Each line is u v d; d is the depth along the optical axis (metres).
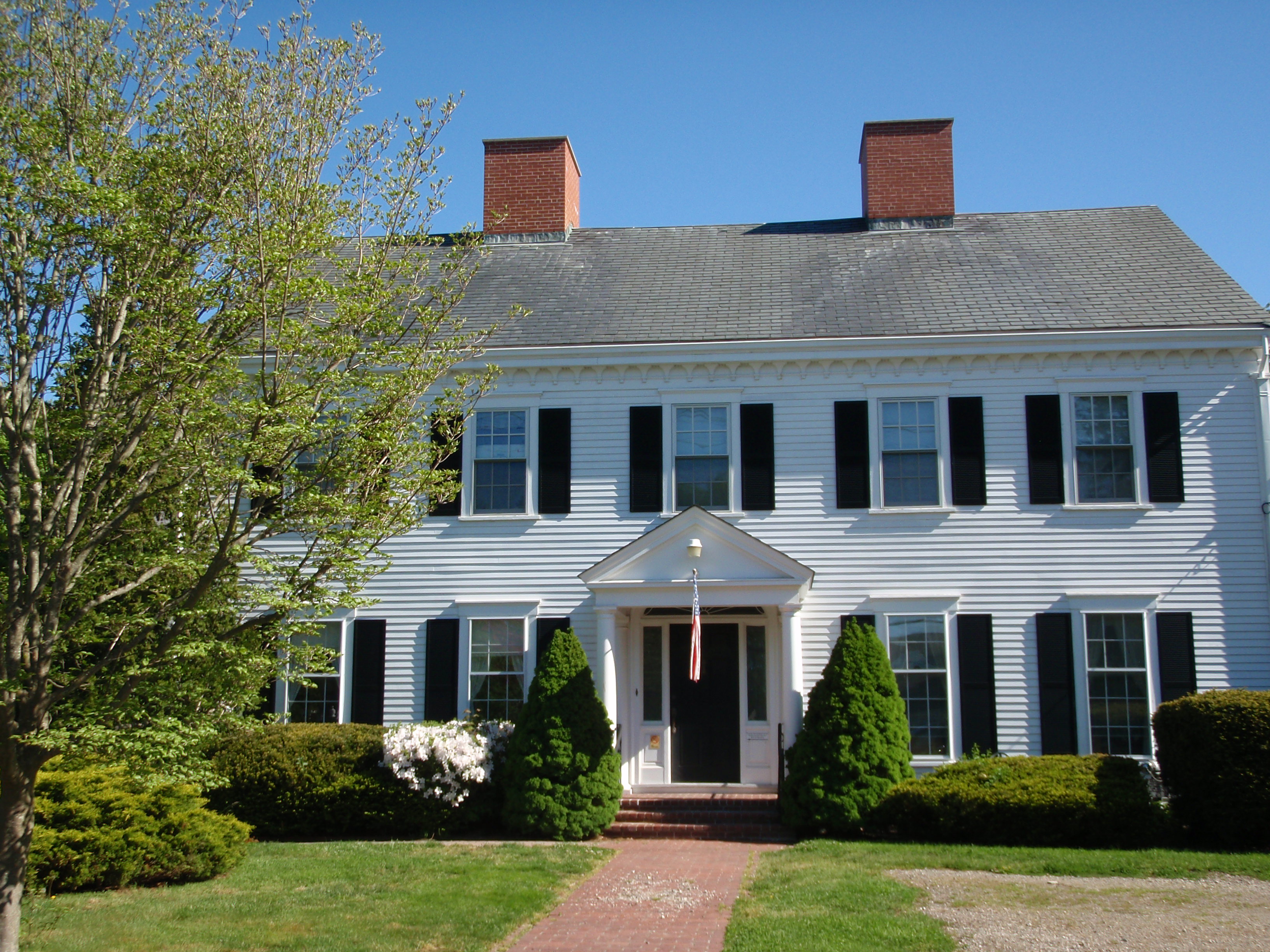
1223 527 16.09
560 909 10.61
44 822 11.30
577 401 17.44
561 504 17.16
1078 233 19.98
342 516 9.58
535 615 16.95
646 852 13.49
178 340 8.78
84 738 8.26
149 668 8.75
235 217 9.37
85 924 9.78
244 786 14.91
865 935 9.14
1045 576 16.28
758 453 16.97
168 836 11.54
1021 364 16.78
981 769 14.20
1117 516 16.31
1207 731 13.10
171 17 9.83
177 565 9.08
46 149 8.69
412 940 9.33
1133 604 16.08
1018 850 12.72
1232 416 16.33
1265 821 12.65
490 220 21.48
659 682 16.97
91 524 9.04
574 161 22.44
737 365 17.20
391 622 17.17
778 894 10.84
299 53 10.23
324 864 12.45
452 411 11.18
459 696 16.83
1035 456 16.50
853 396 17.00
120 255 8.65
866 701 14.61
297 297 9.67
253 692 9.87
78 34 9.34
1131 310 16.98
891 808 14.04
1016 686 16.08
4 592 8.81
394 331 10.87
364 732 15.63
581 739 14.87
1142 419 16.44
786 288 18.75
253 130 9.38
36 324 8.73
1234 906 9.81
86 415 8.64
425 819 14.82
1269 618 15.79
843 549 16.66
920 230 20.61
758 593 15.77
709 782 16.56
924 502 16.70
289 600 9.29
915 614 16.38
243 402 9.16
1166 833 13.21
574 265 20.31
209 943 9.22
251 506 10.35
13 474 8.34
